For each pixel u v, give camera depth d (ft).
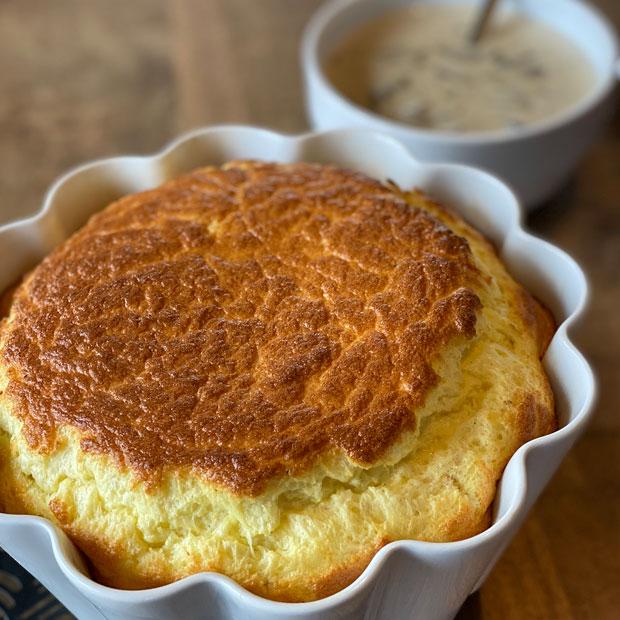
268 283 1.33
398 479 1.24
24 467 1.26
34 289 1.36
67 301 1.33
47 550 1.22
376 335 1.28
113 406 1.24
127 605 1.15
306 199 1.42
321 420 1.22
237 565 1.21
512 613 1.43
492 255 1.47
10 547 1.25
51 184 1.96
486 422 1.28
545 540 1.49
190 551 1.21
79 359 1.28
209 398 1.24
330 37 2.08
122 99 2.13
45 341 1.30
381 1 2.14
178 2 2.43
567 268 1.44
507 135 1.75
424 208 1.47
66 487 1.24
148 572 1.22
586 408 1.27
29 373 1.28
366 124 1.80
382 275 1.33
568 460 1.58
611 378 1.68
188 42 2.29
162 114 2.10
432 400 1.26
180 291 1.32
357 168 1.59
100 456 1.22
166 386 1.25
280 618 1.15
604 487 1.55
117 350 1.28
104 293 1.32
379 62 2.08
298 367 1.25
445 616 1.34
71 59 2.23
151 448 1.21
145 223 1.41
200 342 1.28
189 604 1.18
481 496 1.25
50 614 1.38
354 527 1.22
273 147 1.57
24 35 2.31
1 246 1.46
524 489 1.20
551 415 1.33
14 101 2.12
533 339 1.38
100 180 1.54
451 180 1.53
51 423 1.25
